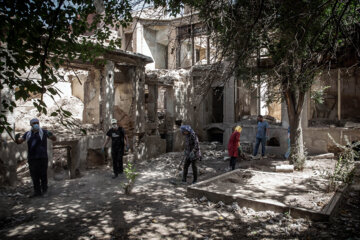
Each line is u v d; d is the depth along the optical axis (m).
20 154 6.58
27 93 2.46
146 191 6.02
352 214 4.24
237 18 4.73
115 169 7.37
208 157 10.95
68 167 7.91
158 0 4.35
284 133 11.09
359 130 9.60
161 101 16.84
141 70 10.22
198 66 13.54
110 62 8.90
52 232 3.85
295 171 7.71
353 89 10.61
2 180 6.18
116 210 4.75
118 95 10.46
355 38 4.83
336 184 5.25
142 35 16.86
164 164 9.48
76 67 8.64
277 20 4.48
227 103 13.45
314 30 4.77
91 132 8.84
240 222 4.11
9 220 4.31
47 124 10.28
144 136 10.38
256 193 5.31
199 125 14.57
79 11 3.36
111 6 4.10
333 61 6.18
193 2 4.81
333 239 3.37
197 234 3.72
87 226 4.05
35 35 2.58
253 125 12.26
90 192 5.96
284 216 4.19
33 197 5.57
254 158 10.34
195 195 5.43
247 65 7.57
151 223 4.14
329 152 10.13
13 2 2.44
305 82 6.42
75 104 13.56
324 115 11.14
